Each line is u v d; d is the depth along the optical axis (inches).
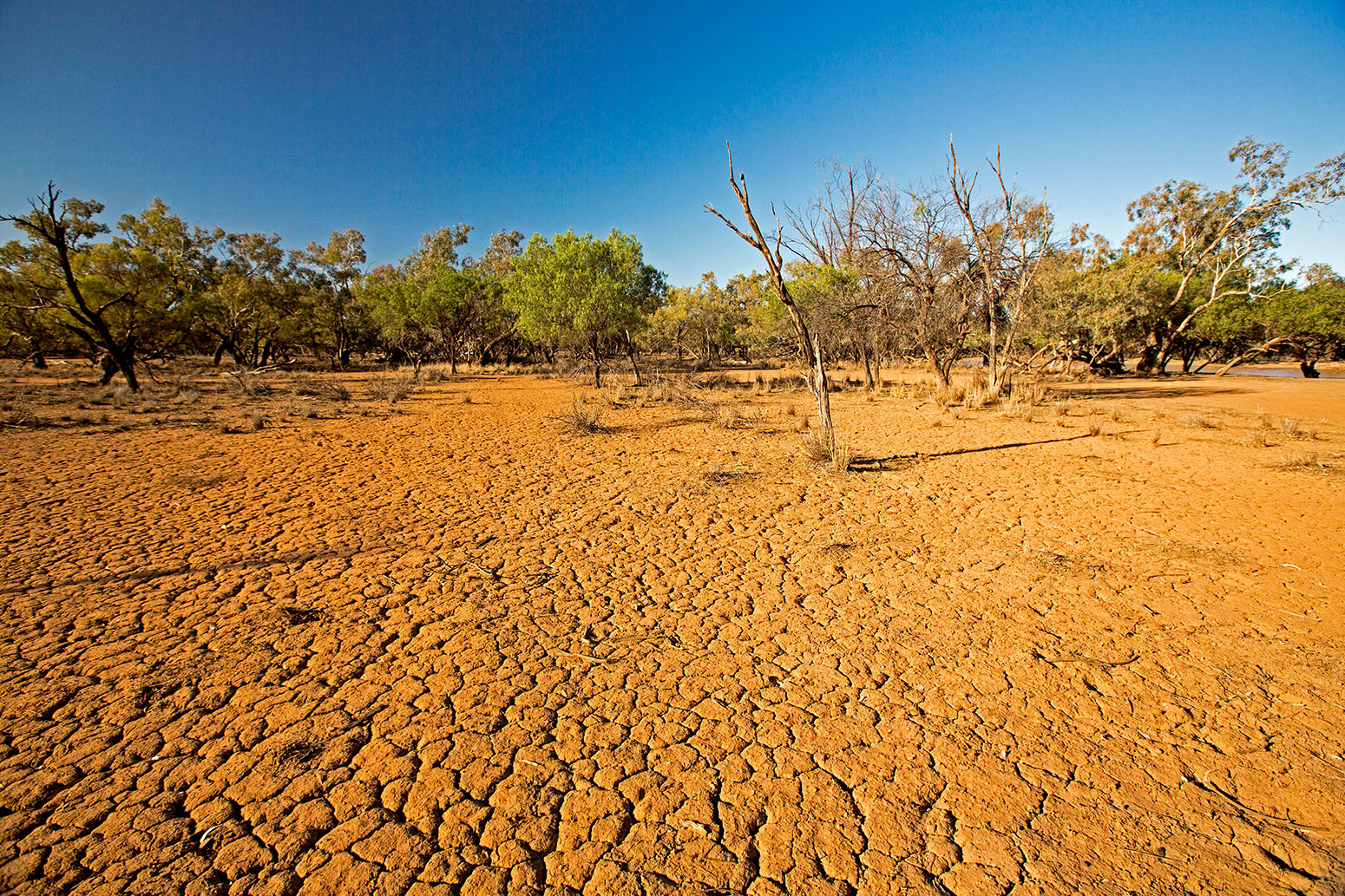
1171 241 1258.0
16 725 108.4
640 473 323.6
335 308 1601.9
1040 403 643.5
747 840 88.7
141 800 92.6
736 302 1723.7
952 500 269.6
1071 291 1013.2
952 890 80.9
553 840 87.7
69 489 262.5
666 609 163.8
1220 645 143.4
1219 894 80.2
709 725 114.8
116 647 136.0
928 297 714.8
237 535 211.3
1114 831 90.9
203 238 1205.1
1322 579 177.9
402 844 86.0
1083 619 157.2
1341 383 912.9
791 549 209.3
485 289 1369.3
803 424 496.7
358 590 170.6
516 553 202.4
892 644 145.9
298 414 538.6
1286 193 1007.0
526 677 129.8
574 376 1036.5
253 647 138.1
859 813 94.2
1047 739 111.5
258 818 90.0
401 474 311.9
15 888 76.7
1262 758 106.3
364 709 117.0
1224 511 246.5
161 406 573.0
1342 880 81.7
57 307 725.9
